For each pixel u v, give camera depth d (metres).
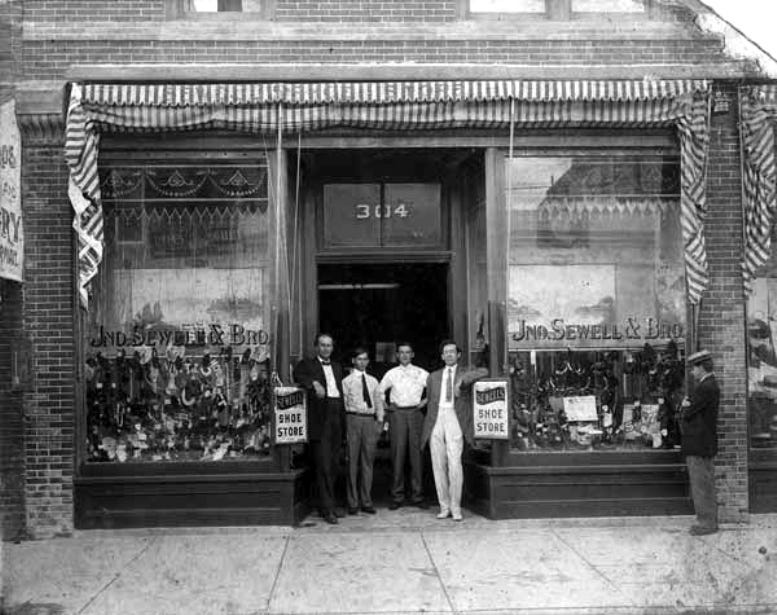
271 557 8.64
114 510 9.72
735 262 10.26
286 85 9.73
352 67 9.84
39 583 7.93
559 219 10.38
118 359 10.02
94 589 7.71
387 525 9.91
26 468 9.66
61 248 9.75
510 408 10.08
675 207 10.40
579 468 10.03
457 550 8.91
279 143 9.84
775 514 10.30
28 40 9.81
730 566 8.27
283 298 10.08
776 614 7.18
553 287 10.38
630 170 10.37
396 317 11.96
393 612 7.12
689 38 10.23
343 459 11.33
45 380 9.70
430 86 9.79
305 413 10.01
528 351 10.35
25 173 9.72
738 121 10.23
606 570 8.19
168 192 10.09
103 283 10.04
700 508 9.45
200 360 10.09
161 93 9.60
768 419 10.40
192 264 10.12
